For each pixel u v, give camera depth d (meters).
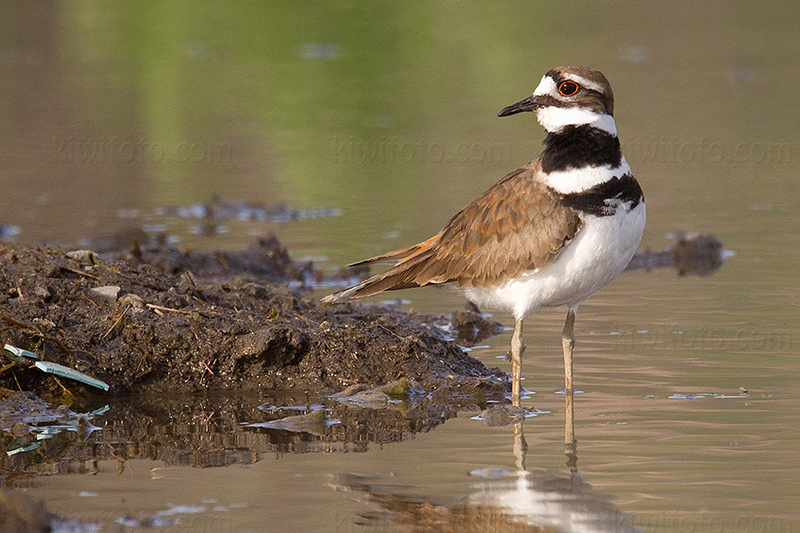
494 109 27.55
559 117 10.57
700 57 33.75
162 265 15.09
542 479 8.62
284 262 16.38
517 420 10.15
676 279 15.57
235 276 14.55
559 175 10.50
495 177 21.91
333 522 7.88
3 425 10.11
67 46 35.09
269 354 11.50
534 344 12.83
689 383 11.09
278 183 22.09
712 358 11.88
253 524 7.82
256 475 8.84
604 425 9.91
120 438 9.84
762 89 29.45
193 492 8.46
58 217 19.39
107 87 30.44
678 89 29.58
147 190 21.70
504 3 40.88
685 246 16.88
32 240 17.42
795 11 41.19
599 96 10.48
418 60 32.94
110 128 26.41
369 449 9.48
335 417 10.48
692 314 13.66
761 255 16.59
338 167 23.16
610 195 10.41
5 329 10.95
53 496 8.37
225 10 37.91
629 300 14.48
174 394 11.21
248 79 31.44
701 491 8.30
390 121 26.66
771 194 20.59
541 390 11.10
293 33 35.72
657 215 19.30
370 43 34.97
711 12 41.09
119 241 17.09
